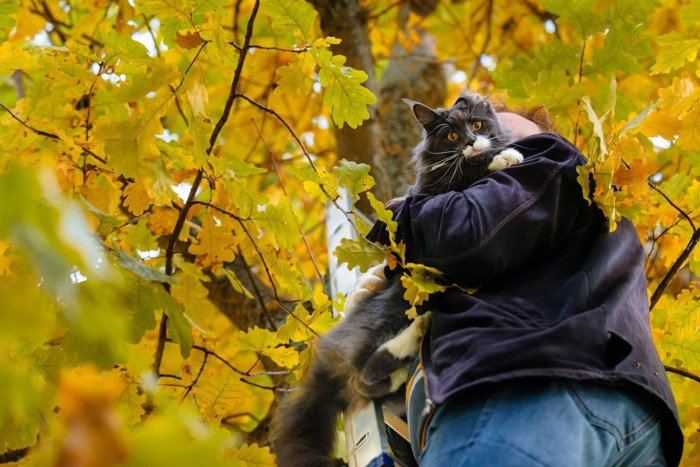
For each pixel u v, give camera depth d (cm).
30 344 315
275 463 371
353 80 358
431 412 277
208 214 397
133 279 343
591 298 288
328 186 361
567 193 310
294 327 378
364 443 338
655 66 400
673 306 411
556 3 473
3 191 164
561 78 441
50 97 412
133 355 235
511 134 430
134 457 161
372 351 370
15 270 289
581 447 260
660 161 577
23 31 637
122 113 423
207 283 509
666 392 279
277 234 373
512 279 302
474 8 784
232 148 718
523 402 265
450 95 743
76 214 181
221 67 389
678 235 408
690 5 393
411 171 523
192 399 386
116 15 606
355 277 477
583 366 266
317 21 672
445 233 300
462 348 278
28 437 331
